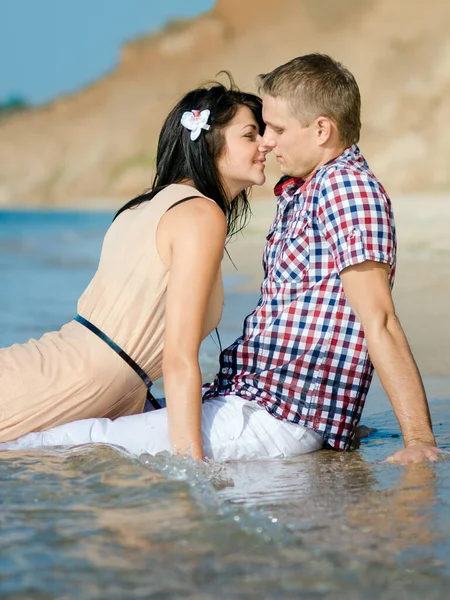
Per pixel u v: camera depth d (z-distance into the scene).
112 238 3.06
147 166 49.72
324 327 2.93
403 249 10.80
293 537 2.03
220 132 3.05
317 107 2.90
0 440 2.95
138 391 3.08
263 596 1.73
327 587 1.76
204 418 2.91
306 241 2.93
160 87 54.69
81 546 2.00
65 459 2.74
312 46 46.44
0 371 3.00
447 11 38.69
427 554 1.93
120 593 1.75
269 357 2.98
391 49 38.22
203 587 1.77
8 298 8.48
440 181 29.77
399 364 2.78
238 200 3.36
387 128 33.38
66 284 9.87
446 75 34.44
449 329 5.58
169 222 2.90
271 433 2.92
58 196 51.44
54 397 2.97
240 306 7.23
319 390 2.96
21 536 2.07
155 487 2.43
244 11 54.91
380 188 2.88
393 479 2.55
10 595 1.75
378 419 3.62
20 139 57.06
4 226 26.62
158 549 1.97
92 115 56.09
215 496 2.37
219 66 52.62
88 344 3.00
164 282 2.93
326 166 2.94
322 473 2.67
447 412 3.58
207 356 5.03
